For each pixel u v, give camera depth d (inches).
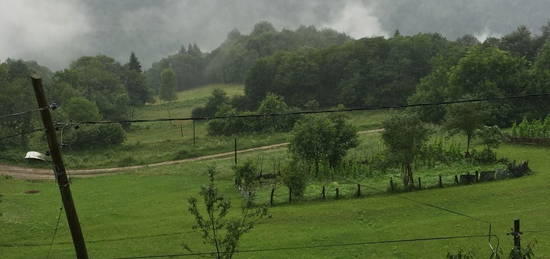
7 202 1946.4
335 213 1488.7
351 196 1707.7
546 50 3905.0
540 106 3339.1
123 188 2353.6
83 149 3976.4
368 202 1590.8
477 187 1635.1
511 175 1739.7
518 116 3267.7
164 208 1790.1
